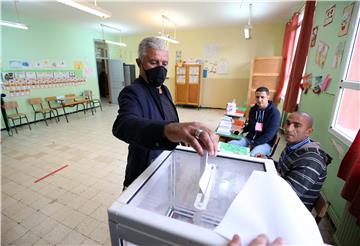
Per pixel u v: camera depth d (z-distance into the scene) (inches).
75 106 230.1
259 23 209.5
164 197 23.6
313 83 96.8
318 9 99.2
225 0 137.8
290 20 175.6
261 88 89.4
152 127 20.6
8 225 64.0
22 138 145.4
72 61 220.4
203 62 253.8
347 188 46.3
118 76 281.9
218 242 12.7
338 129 68.4
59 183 88.2
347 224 49.9
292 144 50.5
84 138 146.5
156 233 14.4
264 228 13.3
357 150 47.9
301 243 12.1
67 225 64.4
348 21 67.4
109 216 16.1
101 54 280.1
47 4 145.0
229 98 253.4
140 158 33.4
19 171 98.1
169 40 205.2
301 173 41.3
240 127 102.6
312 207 43.1
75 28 219.6
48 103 195.9
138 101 32.2
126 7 154.3
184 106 271.6
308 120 47.7
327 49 84.0
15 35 166.4
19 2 140.5
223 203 20.4
